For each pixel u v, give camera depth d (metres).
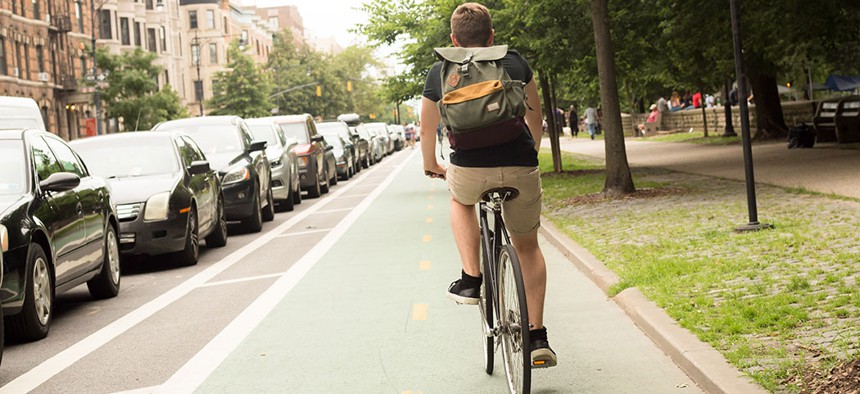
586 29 21.31
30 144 9.37
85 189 10.14
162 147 14.06
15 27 57.72
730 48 28.33
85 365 7.26
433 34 23.42
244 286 10.81
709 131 45.72
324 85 116.81
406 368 6.62
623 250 10.67
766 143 30.62
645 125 49.81
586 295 8.96
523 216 5.53
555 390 5.86
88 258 9.81
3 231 7.93
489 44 5.47
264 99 90.75
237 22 121.81
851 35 25.88
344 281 10.72
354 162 36.66
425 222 17.12
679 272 8.88
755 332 6.38
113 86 63.69
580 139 56.34
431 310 8.68
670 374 6.04
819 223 11.13
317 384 6.33
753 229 11.17
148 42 86.31
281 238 16.17
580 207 16.16
